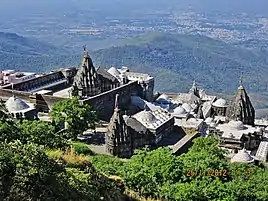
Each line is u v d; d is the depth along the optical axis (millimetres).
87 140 92000
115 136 85875
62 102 89875
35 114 93000
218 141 90625
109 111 108812
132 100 119000
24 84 111188
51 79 120062
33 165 31125
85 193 33938
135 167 49000
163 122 98875
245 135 99125
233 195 45906
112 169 50406
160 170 49000
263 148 97875
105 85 115812
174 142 97250
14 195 29203
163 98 133750
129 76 132125
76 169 38312
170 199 45062
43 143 50219
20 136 47906
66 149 49438
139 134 90625
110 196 38344
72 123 85812
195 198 44688
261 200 47406
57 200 31062
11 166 30203
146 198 44000
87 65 107188
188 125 107438
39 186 30547
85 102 97625
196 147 69938
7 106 90312
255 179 53500
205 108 128625
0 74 134750
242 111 111312
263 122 122875
